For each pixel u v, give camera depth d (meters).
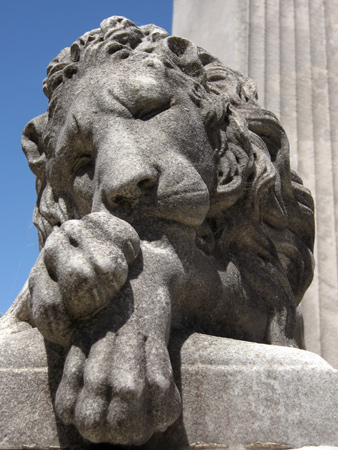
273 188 1.70
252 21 3.45
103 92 1.48
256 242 1.65
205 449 1.16
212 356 1.24
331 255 2.97
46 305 1.12
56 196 1.67
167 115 1.48
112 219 1.20
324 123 3.30
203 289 1.42
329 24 3.58
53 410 1.17
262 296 1.62
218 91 1.70
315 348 2.78
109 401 1.03
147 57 1.56
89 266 1.11
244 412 1.19
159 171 1.37
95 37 1.65
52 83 1.66
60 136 1.54
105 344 1.09
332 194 3.11
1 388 1.19
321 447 1.15
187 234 1.38
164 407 1.06
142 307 1.16
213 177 1.54
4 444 1.15
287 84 3.35
